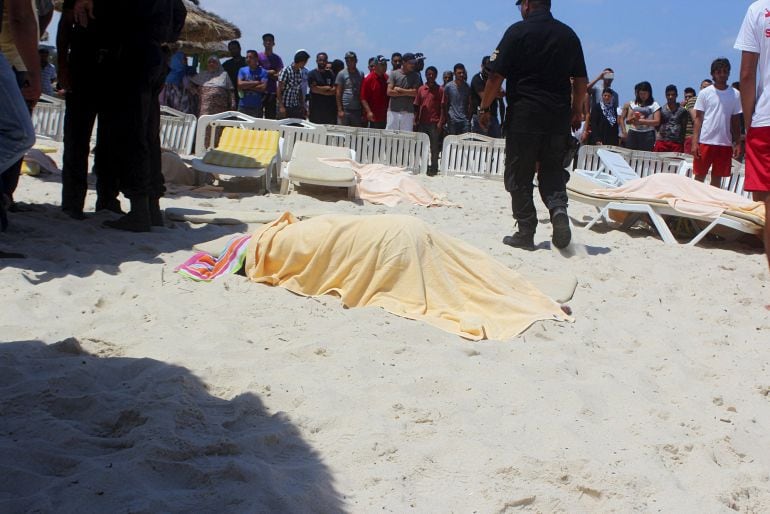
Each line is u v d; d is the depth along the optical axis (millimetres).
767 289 7238
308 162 10945
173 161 11273
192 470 3105
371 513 3016
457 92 16141
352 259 5547
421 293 5395
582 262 7516
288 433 3584
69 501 2824
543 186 7867
